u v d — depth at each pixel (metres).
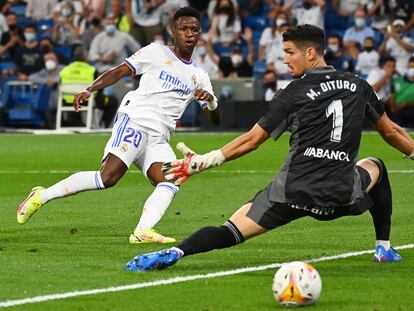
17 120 47.50
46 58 47.59
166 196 17.66
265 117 13.99
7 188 26.42
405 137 14.76
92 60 48.16
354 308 12.56
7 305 12.73
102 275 14.57
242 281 14.16
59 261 15.78
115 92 46.31
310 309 12.52
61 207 22.30
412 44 45.84
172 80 17.77
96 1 51.66
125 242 17.73
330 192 14.00
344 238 18.06
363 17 45.88
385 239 15.62
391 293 13.40
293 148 14.14
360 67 44.72
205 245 14.45
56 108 47.44
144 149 17.75
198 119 46.75
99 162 32.94
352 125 14.10
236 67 47.00
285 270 12.65
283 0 49.50
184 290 13.56
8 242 17.73
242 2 50.94
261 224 14.24
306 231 18.83
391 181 27.06
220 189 25.81
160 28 48.53
